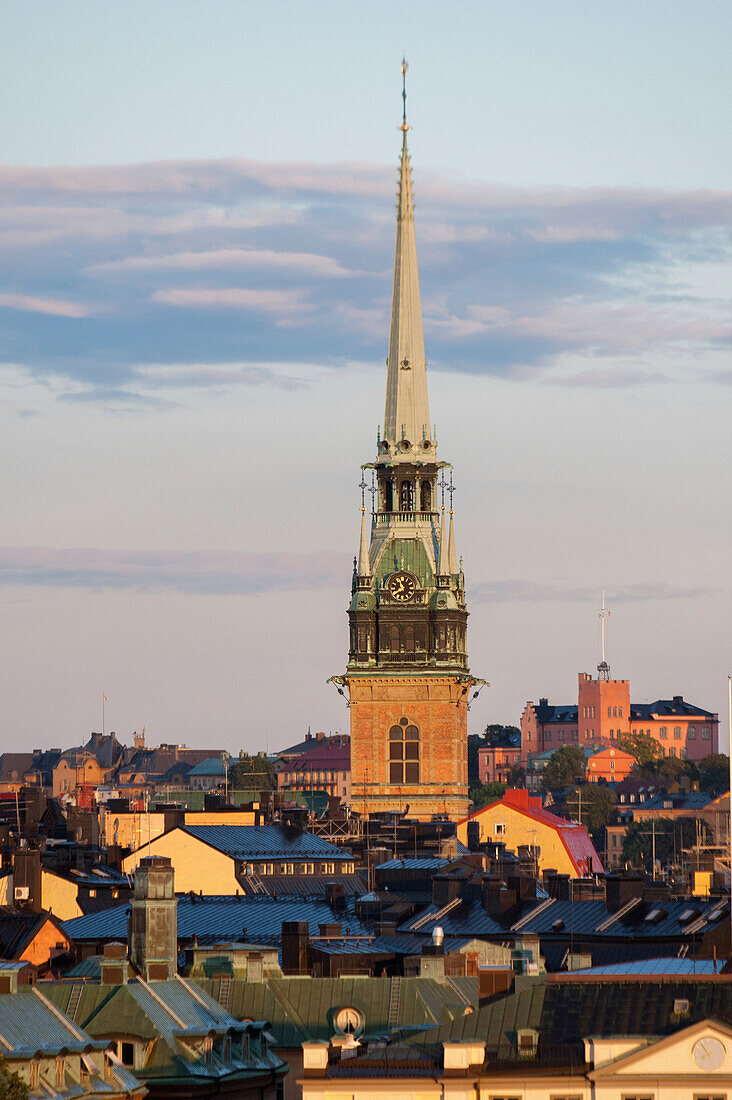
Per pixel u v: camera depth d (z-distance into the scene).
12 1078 194.75
